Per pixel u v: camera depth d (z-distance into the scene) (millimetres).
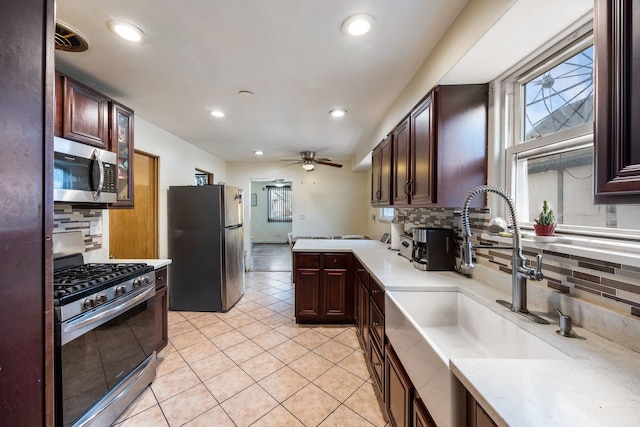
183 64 1815
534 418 555
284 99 2424
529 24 1070
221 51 1665
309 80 2057
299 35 1511
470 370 725
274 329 2816
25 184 709
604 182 610
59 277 1577
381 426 1557
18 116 686
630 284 856
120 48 1626
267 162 5684
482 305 1305
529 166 1382
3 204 659
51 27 769
